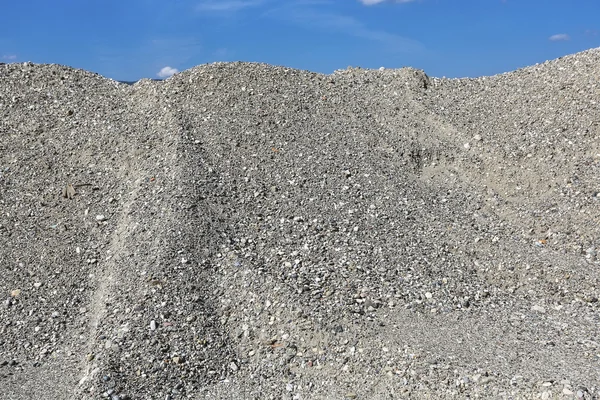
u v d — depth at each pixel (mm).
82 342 8227
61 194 10789
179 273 8766
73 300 8984
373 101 13531
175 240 9242
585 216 10141
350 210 10266
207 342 7910
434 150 12180
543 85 13375
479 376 6820
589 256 9461
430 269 9188
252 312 8305
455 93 14031
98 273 9344
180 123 11891
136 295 8484
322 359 7555
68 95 13125
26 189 10898
